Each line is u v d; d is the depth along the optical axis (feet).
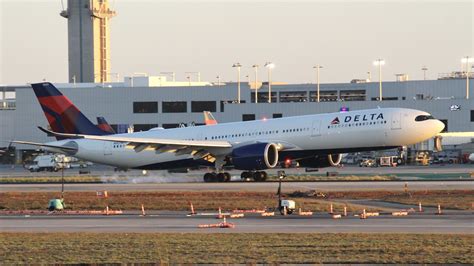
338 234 591.37
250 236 586.45
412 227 639.76
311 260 488.02
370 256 497.05
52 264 485.15
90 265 480.64
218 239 572.10
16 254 518.37
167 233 617.21
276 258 495.00
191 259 495.00
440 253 502.38
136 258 499.92
